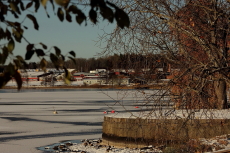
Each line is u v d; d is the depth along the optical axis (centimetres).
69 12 352
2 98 6356
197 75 1166
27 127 2470
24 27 390
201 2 1330
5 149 1706
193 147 1338
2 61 361
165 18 1345
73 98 6244
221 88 1777
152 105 1126
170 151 1349
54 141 1925
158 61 1245
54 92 8981
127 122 1642
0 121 2825
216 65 1171
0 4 359
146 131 1580
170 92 1105
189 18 1310
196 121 1260
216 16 1253
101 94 7612
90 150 1636
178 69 1244
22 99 6006
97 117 3036
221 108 1783
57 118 3000
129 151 1534
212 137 1521
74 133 2189
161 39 1208
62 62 393
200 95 1055
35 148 1731
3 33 380
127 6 1394
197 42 1233
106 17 346
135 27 1330
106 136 1731
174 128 1460
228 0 1200
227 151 1191
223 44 1253
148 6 1372
